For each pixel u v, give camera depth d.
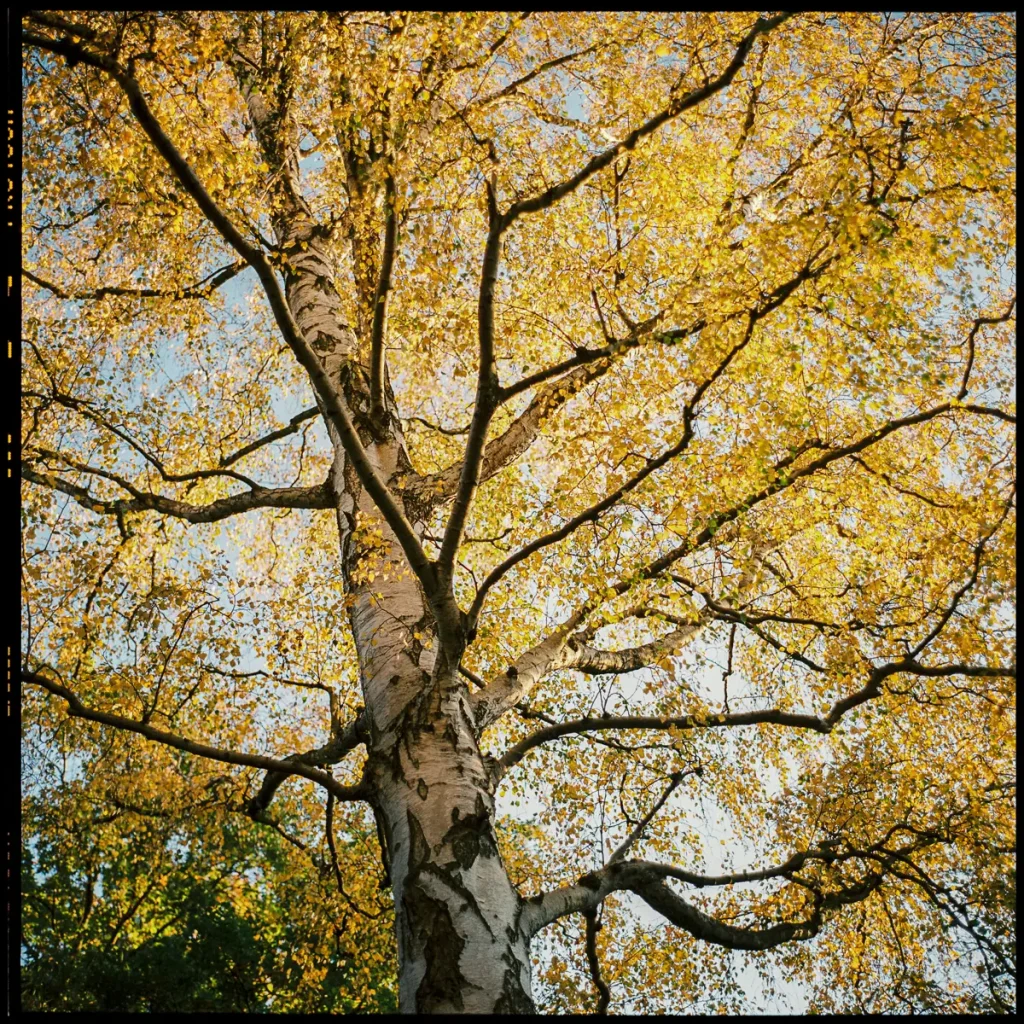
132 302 9.11
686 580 6.88
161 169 5.87
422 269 5.25
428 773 5.14
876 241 5.16
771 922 8.22
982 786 7.85
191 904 13.17
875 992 8.34
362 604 6.17
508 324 6.33
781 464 5.95
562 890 5.48
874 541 7.45
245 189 5.92
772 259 5.18
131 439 8.28
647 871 6.06
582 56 7.90
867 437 6.03
